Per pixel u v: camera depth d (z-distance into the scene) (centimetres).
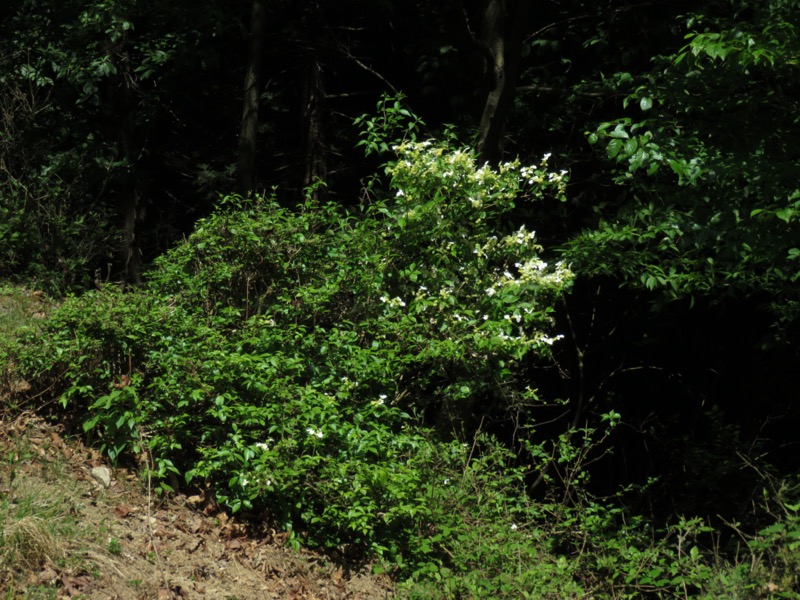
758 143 738
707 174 753
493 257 880
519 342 809
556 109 1228
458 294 854
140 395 695
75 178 1261
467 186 873
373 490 693
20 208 1173
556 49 1187
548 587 657
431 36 1325
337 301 842
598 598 704
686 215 853
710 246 888
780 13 794
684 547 806
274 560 645
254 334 762
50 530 549
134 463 674
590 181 1187
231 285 827
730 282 915
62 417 685
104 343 693
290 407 693
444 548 700
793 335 1091
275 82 1562
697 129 810
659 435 1316
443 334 835
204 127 1562
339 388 746
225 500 666
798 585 673
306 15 1480
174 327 730
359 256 847
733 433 1045
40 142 1276
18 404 678
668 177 948
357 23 1491
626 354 1366
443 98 1331
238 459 666
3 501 565
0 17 1370
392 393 832
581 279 1281
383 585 671
